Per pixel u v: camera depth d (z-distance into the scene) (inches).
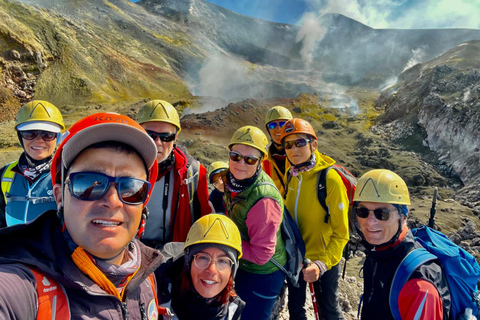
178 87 1950.1
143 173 22.7
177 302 38.1
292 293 67.6
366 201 42.0
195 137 759.7
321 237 58.7
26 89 1366.9
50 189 54.2
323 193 57.3
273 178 72.7
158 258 26.3
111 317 21.0
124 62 1903.3
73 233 19.9
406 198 41.1
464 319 35.0
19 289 17.0
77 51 1663.4
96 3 2647.6
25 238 19.9
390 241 40.7
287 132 60.1
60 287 19.3
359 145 849.5
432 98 819.4
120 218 20.7
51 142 54.3
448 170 651.5
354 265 264.8
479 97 708.0
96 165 20.4
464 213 438.9
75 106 1288.1
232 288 39.9
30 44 1433.3
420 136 816.3
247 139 47.1
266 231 44.9
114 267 21.8
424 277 35.3
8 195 53.0
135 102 1263.5
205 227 38.3
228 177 51.4
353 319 92.0
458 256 38.1
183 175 50.7
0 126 671.8
